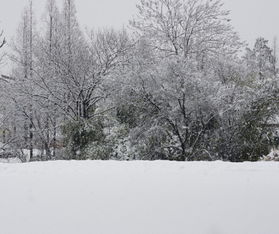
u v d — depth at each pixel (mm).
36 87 20188
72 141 17094
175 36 19625
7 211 4660
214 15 19656
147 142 14977
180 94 14578
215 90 14664
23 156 21359
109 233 4078
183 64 14781
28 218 4473
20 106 20297
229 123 14680
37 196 5027
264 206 4449
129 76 15273
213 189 4961
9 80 20703
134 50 20047
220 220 4191
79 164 6750
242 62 17172
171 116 14891
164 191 4961
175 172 5766
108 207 4609
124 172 5852
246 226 4074
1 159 21953
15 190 5277
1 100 20531
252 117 14555
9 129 22734
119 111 16391
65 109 20312
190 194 4832
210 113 14734
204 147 14758
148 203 4648
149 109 15438
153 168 6105
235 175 5551
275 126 15078
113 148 15844
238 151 14609
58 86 20438
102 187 5191
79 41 22500
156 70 15055
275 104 14664
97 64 21375
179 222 4199
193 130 15062
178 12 19703
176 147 14852
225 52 19047
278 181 5219
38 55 21703
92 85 20406
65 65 20609
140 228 4129
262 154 14391
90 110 21219
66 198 4914
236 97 14484
